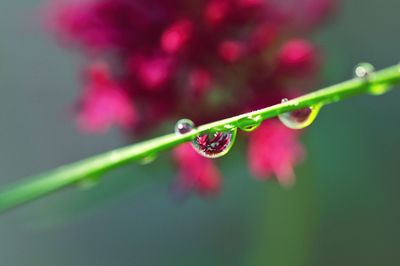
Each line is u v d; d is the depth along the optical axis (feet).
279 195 0.53
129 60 0.45
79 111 0.46
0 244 0.66
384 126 0.63
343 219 0.62
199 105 0.45
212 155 0.35
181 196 0.44
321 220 0.61
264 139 0.45
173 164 0.46
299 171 0.52
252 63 0.45
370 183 0.62
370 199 0.62
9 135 0.71
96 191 0.47
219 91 0.45
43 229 0.67
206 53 0.44
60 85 0.72
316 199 0.59
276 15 0.46
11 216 0.66
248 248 0.62
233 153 0.46
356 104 0.62
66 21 0.46
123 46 0.45
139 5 0.45
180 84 0.45
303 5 0.47
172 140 0.35
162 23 0.45
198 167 0.44
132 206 0.68
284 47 0.45
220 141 0.35
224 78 0.45
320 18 0.48
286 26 0.47
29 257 0.66
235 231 0.65
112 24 0.45
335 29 0.53
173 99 0.44
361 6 0.63
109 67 0.47
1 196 0.36
